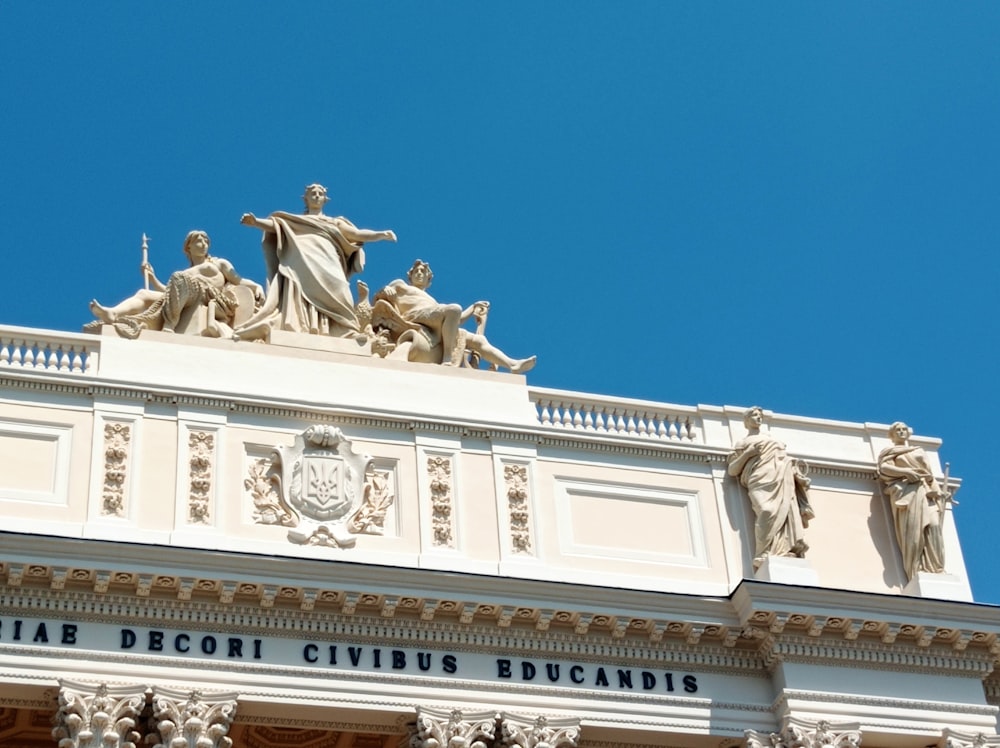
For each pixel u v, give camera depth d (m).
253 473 38.94
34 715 37.59
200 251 42.31
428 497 39.69
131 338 40.22
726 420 42.81
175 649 36.12
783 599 38.88
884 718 39.03
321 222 43.44
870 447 43.44
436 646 37.69
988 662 40.22
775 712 38.91
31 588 35.78
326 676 36.72
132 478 38.12
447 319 42.38
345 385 40.88
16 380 38.56
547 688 37.81
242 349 40.78
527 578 38.06
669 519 41.16
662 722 38.22
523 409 41.69
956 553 42.25
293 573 36.78
